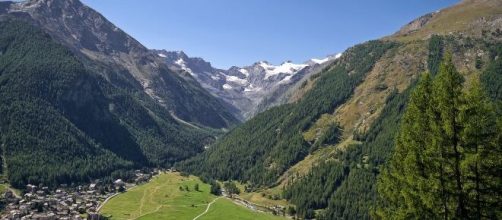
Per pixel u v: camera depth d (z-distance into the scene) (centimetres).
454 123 4500
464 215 4556
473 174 4456
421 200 4681
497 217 4438
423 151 4753
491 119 4450
